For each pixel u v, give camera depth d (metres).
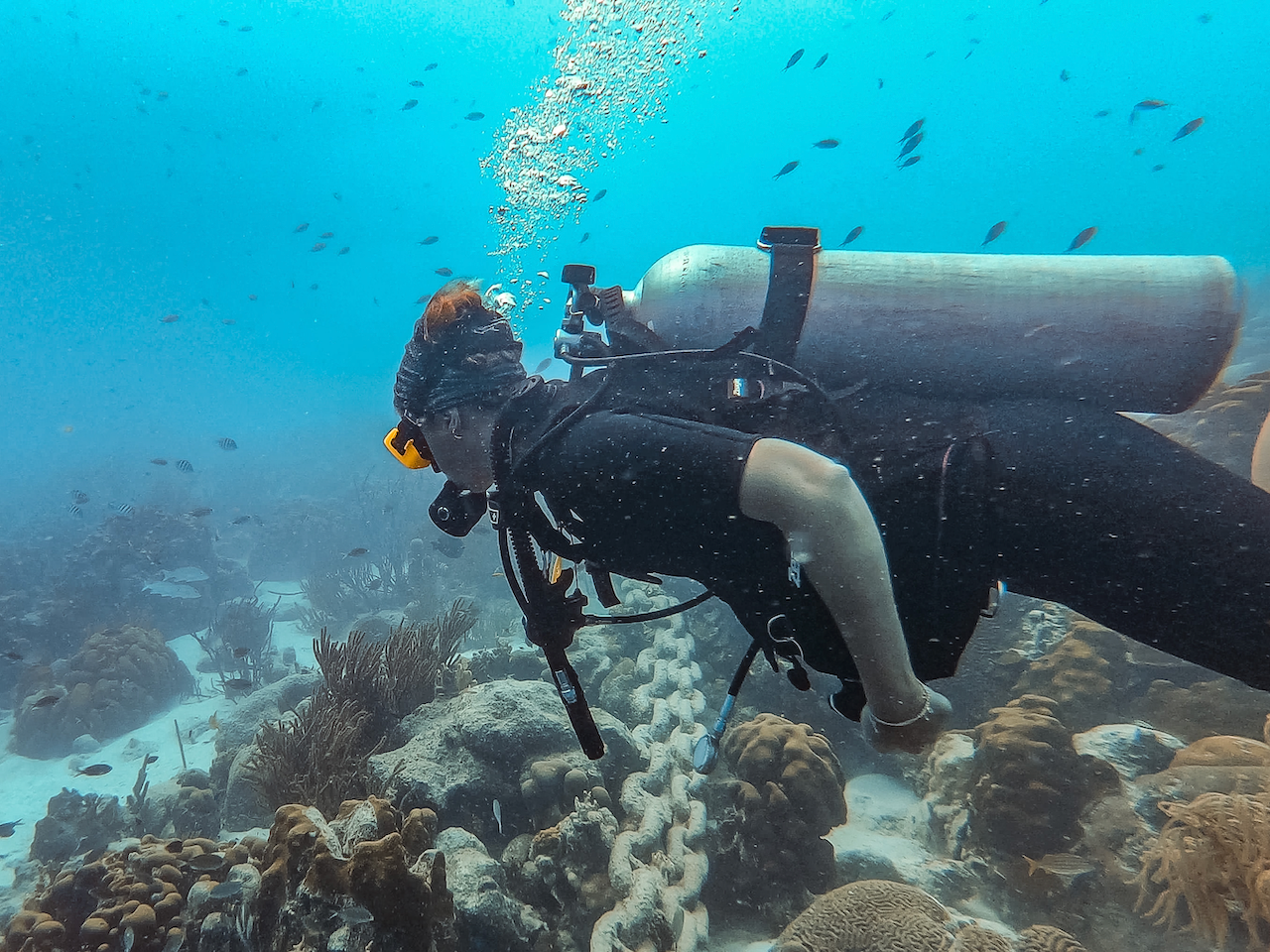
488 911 3.27
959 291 1.72
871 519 1.15
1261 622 1.23
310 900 2.68
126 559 16.61
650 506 1.29
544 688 4.88
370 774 4.54
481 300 1.57
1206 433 6.64
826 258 1.82
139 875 3.67
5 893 6.59
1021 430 1.42
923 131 8.16
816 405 1.52
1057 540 1.33
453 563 14.58
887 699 1.23
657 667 6.10
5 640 13.87
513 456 1.46
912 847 4.63
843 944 3.48
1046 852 4.00
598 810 3.90
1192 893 3.45
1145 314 1.65
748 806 4.28
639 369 1.61
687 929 3.54
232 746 7.63
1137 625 1.35
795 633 1.39
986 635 6.01
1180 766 4.04
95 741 10.49
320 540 18.58
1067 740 4.24
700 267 1.83
